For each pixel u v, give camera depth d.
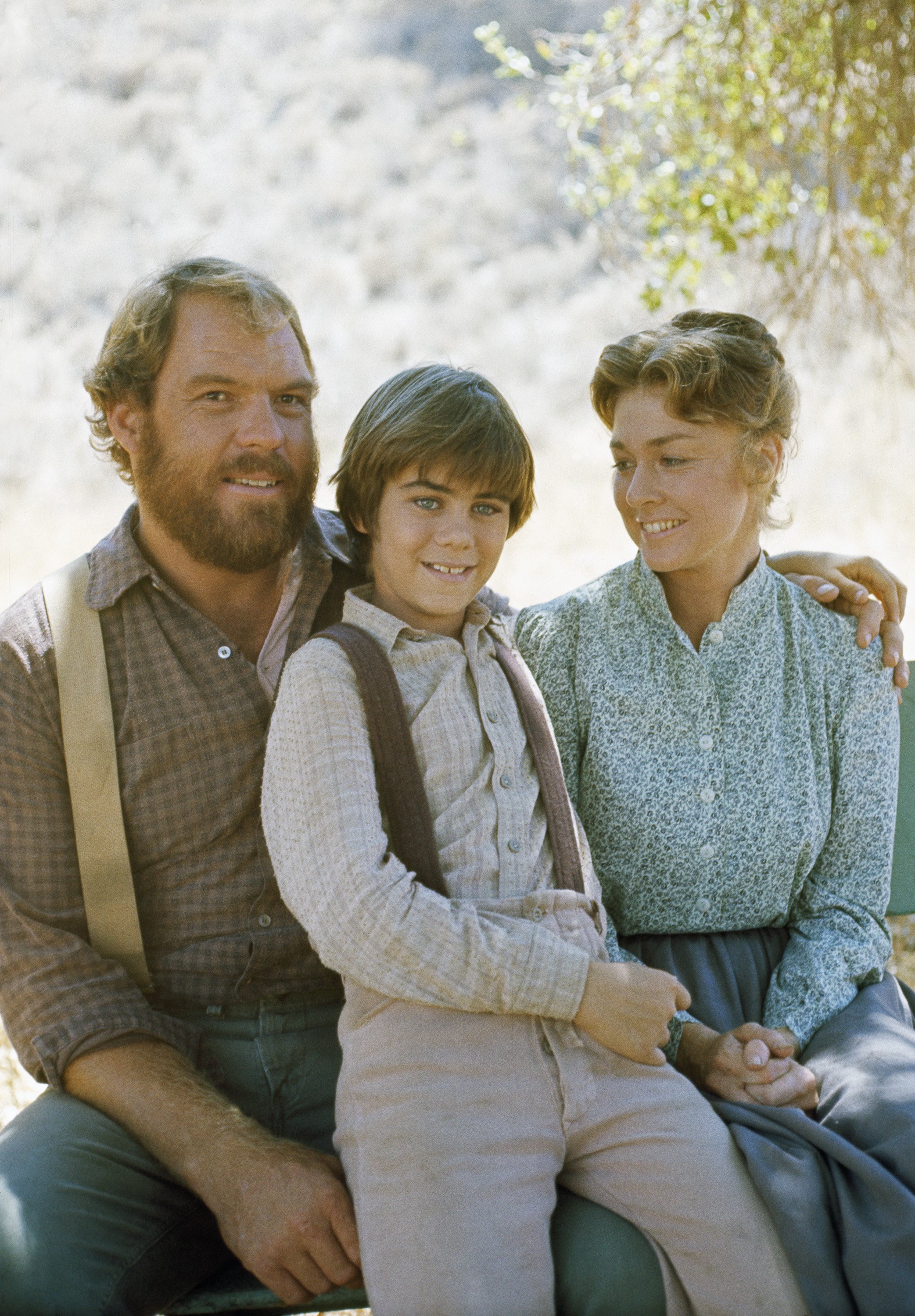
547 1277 1.67
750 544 2.21
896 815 2.62
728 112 5.25
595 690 2.21
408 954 1.73
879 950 2.17
